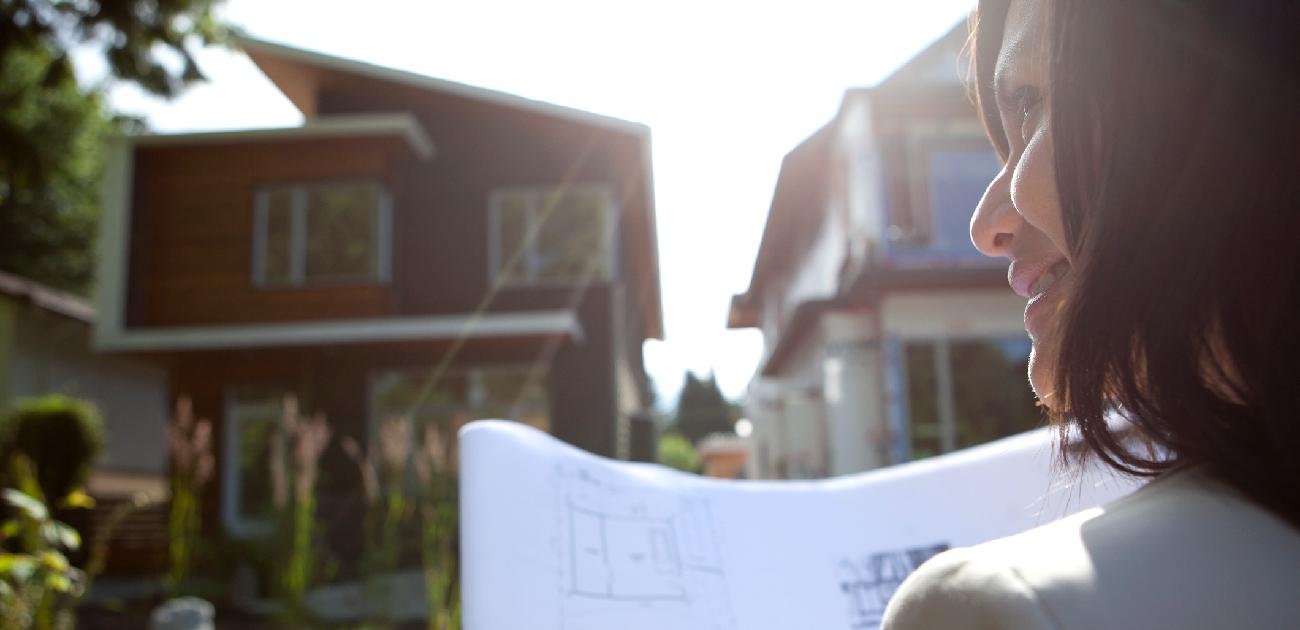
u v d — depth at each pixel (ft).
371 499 20.27
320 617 20.67
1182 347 1.10
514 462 2.94
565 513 2.94
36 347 46.68
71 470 31.48
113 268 36.45
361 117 36.37
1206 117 1.09
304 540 19.60
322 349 37.11
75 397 49.49
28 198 66.28
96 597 27.35
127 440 54.29
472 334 35.27
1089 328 1.18
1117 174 1.15
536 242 37.68
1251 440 1.06
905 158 35.81
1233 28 1.08
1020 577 1.03
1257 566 0.99
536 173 38.06
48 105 60.90
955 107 35.63
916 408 33.81
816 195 49.14
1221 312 1.09
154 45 22.81
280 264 36.52
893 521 3.26
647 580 2.97
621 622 2.84
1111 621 0.96
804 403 41.63
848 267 37.73
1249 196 1.07
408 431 19.63
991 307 34.30
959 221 35.40
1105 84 1.17
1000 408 33.63
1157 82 1.12
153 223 37.09
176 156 37.37
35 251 70.18
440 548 17.16
